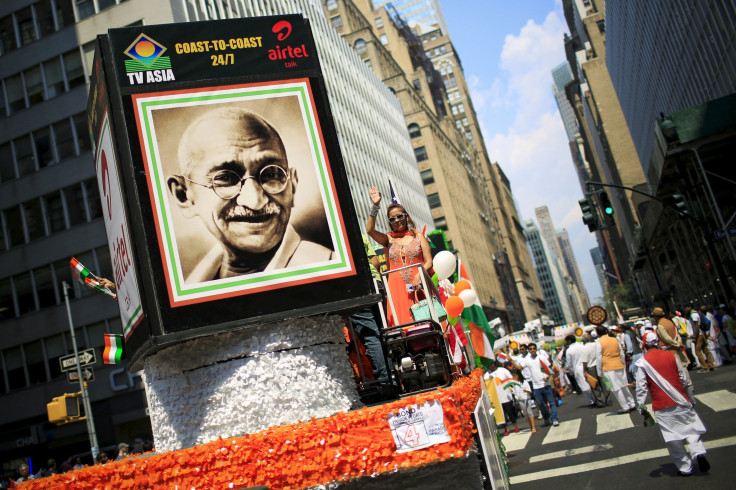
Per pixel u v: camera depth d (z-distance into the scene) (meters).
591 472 8.82
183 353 5.25
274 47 5.93
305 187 5.68
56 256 35.00
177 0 34.06
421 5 186.12
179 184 5.42
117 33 5.59
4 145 36.56
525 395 15.23
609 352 14.92
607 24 71.19
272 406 5.15
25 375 34.78
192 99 5.62
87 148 35.06
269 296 5.37
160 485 4.73
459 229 95.44
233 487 4.69
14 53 36.75
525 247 191.25
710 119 22.53
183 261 5.27
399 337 6.16
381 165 68.12
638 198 68.94
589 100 103.19
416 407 4.81
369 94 71.94
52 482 4.76
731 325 21.61
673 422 7.63
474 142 158.62
